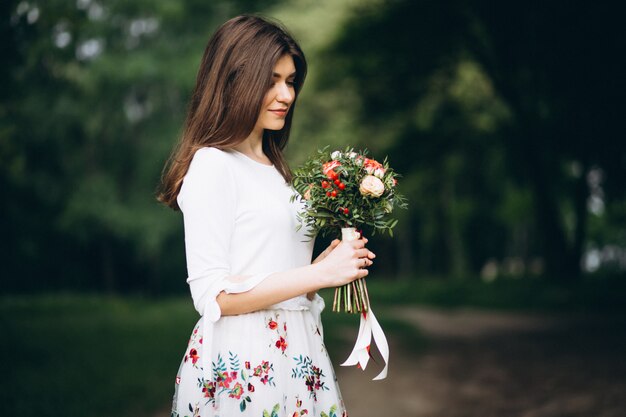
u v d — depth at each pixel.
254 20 2.23
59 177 25.16
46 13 7.55
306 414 2.15
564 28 11.81
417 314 16.30
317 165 2.27
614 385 6.74
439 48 15.16
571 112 13.33
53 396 5.84
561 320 13.66
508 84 15.75
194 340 2.13
